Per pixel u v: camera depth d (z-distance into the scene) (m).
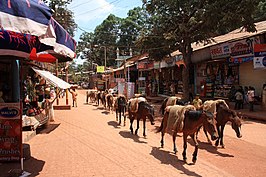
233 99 18.77
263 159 7.81
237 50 17.48
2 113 7.07
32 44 6.07
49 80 11.59
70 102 28.27
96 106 24.14
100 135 11.16
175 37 17.88
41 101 15.21
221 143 9.21
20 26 3.95
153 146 9.30
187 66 20.17
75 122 14.73
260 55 15.37
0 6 3.81
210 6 14.88
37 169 6.84
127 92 22.19
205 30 17.38
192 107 7.76
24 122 10.83
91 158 7.84
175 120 8.00
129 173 6.56
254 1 13.98
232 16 14.15
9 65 11.06
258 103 17.22
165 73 30.48
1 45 6.09
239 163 7.42
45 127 12.97
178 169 6.88
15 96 9.33
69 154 8.27
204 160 7.69
